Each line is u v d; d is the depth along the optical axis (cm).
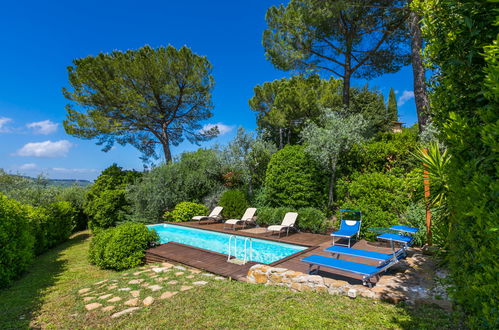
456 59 235
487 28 205
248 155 1282
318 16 1197
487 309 161
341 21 1296
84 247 995
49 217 985
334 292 386
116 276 568
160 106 1745
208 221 1277
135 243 695
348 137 957
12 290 517
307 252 650
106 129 1595
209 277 511
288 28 1380
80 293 468
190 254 677
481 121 218
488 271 166
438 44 265
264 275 462
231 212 1200
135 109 1614
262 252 782
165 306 384
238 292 421
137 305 397
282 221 945
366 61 1416
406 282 403
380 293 365
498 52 158
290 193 1050
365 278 387
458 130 211
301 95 1722
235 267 566
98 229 1290
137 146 1847
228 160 1324
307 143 1058
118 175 1472
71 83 1548
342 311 333
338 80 1905
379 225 726
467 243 212
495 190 154
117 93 1574
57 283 555
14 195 1045
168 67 1633
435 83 298
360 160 1041
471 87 221
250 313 344
